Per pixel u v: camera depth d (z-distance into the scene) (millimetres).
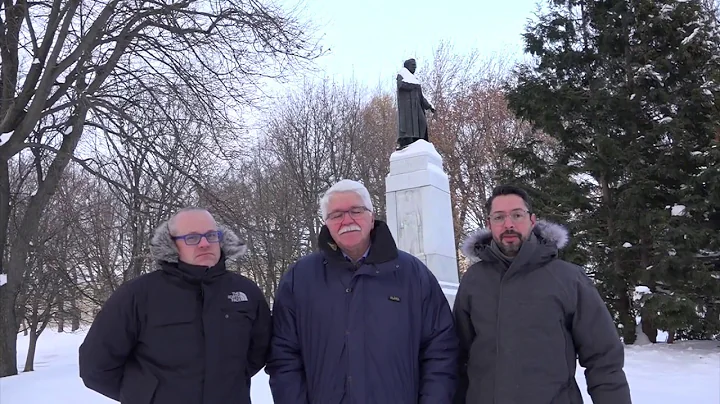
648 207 12938
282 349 3088
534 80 14516
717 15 16297
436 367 2967
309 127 27609
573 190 13383
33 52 11852
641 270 12391
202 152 13969
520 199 3029
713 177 11516
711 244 11812
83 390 8180
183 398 2789
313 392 2922
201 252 2965
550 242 3016
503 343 2828
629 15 13609
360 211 3039
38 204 12227
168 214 12336
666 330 11984
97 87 12203
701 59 13133
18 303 18516
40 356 26984
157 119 12414
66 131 12188
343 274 3031
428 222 10898
